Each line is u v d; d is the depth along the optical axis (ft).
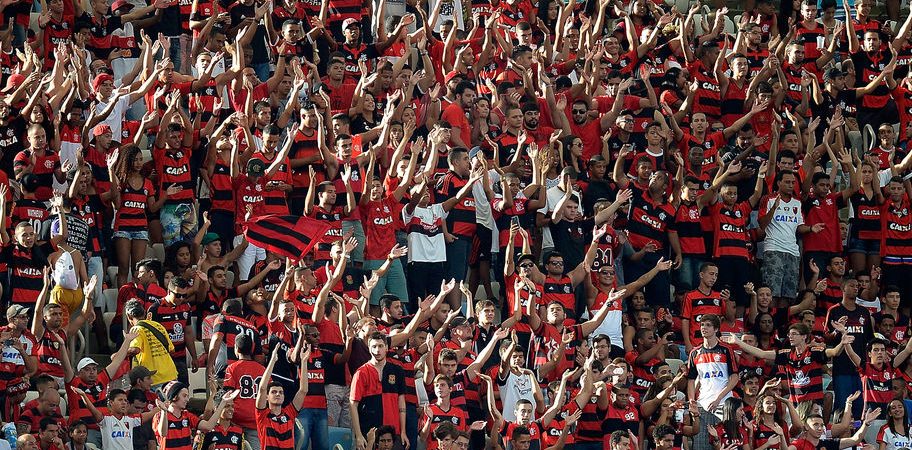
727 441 206.18
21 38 240.94
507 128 235.40
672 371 219.82
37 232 203.21
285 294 198.08
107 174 211.41
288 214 217.97
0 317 193.98
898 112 266.77
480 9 268.82
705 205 235.81
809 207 241.96
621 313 219.20
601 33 264.31
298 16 252.21
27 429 175.73
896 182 241.76
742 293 232.12
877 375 216.54
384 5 252.21
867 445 208.95
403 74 242.58
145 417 183.42
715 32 265.75
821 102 264.72
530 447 193.77
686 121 254.27
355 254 214.48
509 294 213.87
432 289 216.54
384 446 186.19
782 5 284.00
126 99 220.43
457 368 198.08
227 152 217.97
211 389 186.29
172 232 215.10
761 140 249.14
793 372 216.13
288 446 183.42
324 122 225.76
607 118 242.99
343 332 195.93
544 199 223.30
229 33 246.68
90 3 252.42
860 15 275.18
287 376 191.01
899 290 240.94
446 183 220.23
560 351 204.85
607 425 201.57
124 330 198.59
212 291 204.64
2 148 209.26
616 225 230.68
